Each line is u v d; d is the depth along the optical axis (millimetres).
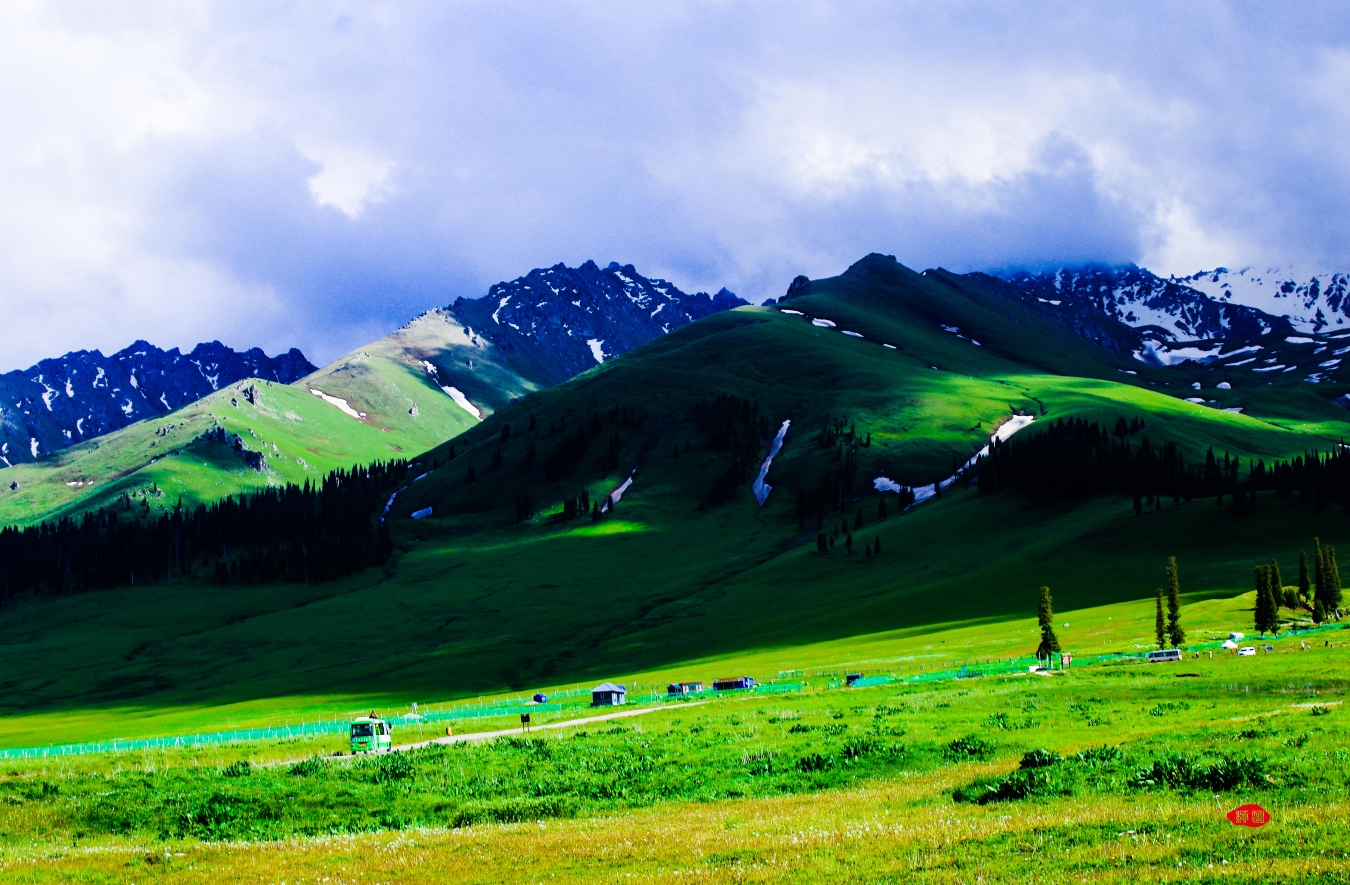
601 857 22578
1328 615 107062
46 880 23812
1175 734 35312
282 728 86125
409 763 42344
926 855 19734
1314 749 28047
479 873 22000
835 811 26938
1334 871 15914
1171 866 17266
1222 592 133375
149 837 32156
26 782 39375
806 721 53000
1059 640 109375
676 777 37062
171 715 135625
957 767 34781
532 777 39188
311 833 32094
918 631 136250
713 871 19969
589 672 144375
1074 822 21312
